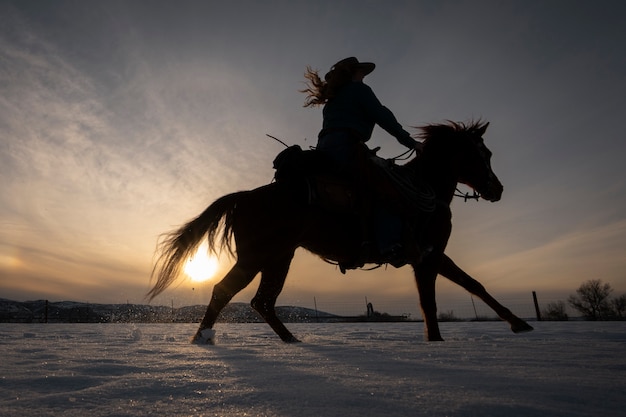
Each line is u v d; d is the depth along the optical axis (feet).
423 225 12.78
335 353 8.41
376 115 12.78
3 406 3.96
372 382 4.93
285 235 11.71
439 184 13.73
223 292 11.55
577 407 3.74
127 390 4.56
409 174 13.00
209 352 8.75
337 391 4.42
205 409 3.81
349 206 12.09
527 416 3.48
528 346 9.81
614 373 5.57
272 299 12.95
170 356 7.92
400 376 5.38
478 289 14.70
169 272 11.89
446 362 6.85
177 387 4.71
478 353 8.18
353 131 12.66
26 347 10.36
